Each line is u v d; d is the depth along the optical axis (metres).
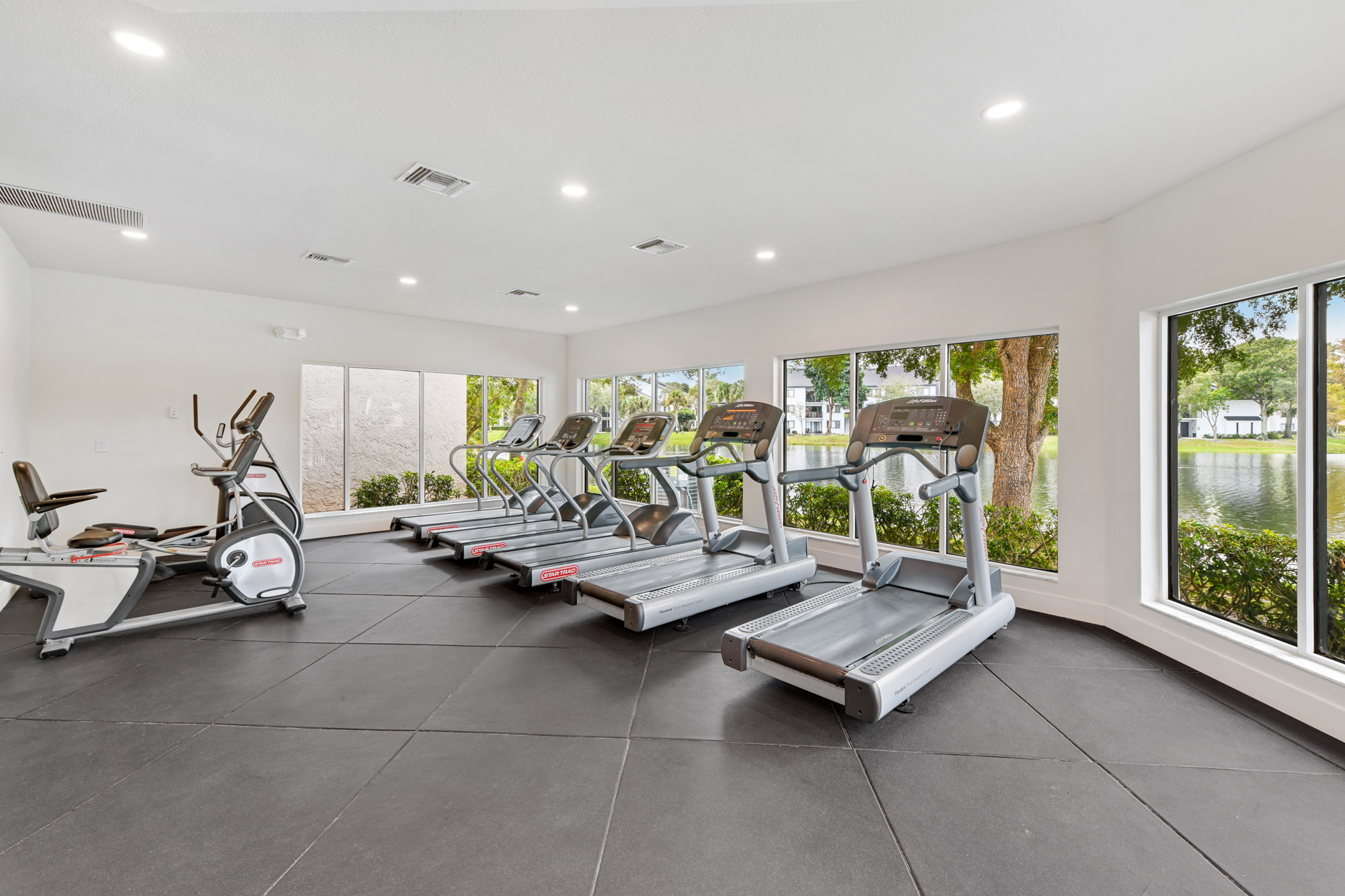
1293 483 2.73
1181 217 3.14
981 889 1.62
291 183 3.19
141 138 2.69
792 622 3.11
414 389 7.38
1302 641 2.63
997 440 4.40
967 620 3.15
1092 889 1.62
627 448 4.73
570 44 2.03
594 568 4.44
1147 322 3.44
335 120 2.54
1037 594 4.08
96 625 3.37
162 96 2.34
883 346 4.91
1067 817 1.94
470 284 5.47
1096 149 2.78
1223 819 1.93
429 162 2.94
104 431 5.27
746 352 6.02
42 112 2.46
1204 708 2.69
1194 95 2.32
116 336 5.32
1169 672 3.08
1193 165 2.93
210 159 2.90
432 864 1.71
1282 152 2.62
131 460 5.41
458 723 2.53
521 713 2.63
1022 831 1.87
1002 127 2.59
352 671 3.06
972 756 2.30
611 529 6.02
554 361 8.45
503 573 5.11
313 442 6.66
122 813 1.92
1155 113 2.45
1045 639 3.54
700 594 3.77
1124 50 2.04
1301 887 1.63
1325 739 2.42
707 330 6.46
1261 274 2.70
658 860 1.73
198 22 1.89
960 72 2.18
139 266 4.90
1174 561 3.41
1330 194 2.42
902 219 3.73
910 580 3.72
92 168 3.00
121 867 1.68
